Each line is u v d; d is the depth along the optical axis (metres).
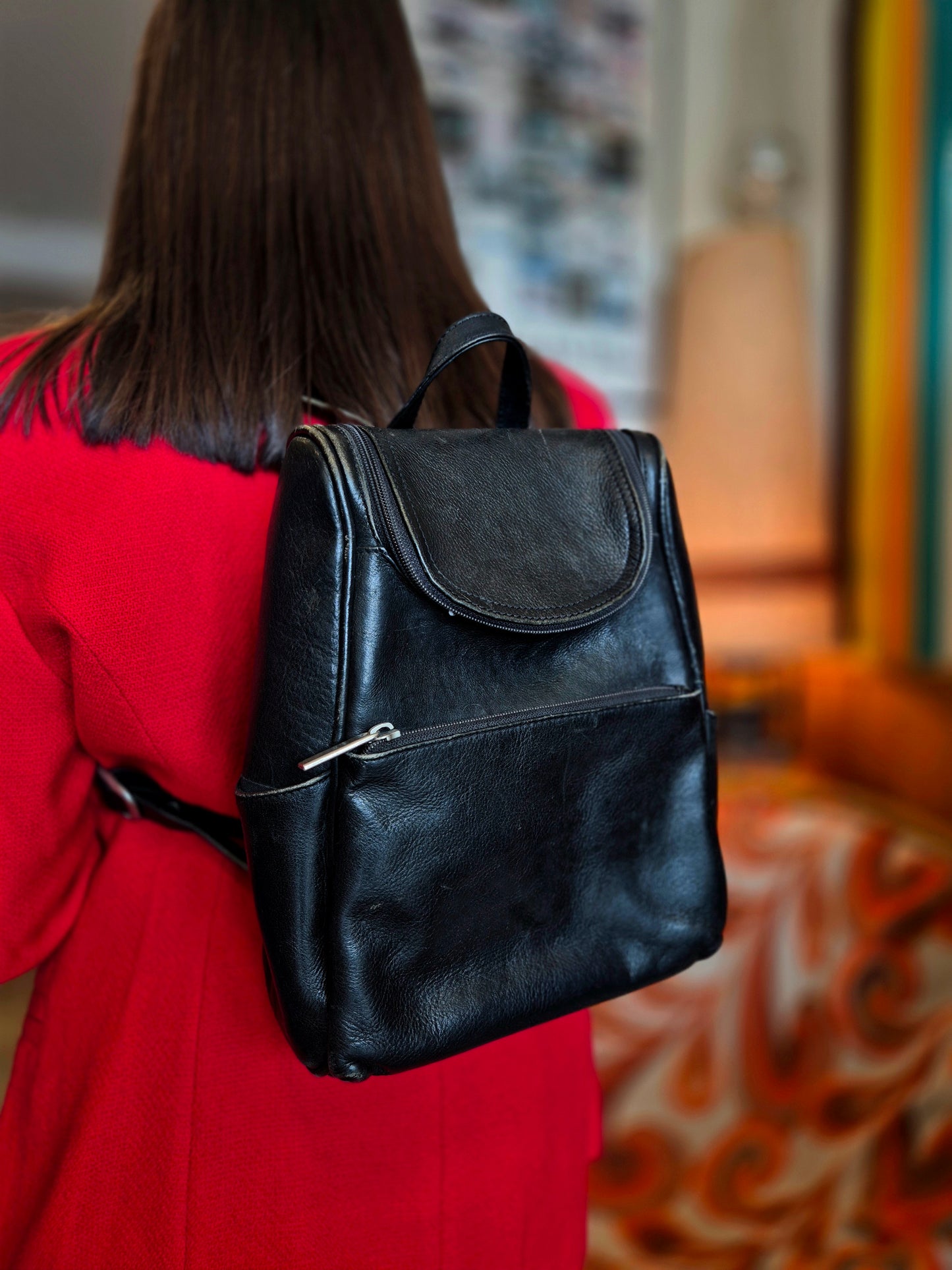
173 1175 0.53
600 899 0.55
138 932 0.56
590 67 1.92
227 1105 0.54
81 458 0.49
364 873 0.47
